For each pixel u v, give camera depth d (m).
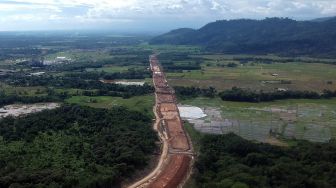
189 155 173.88
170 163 163.38
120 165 145.38
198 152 177.12
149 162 161.25
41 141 169.75
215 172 150.00
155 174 152.38
